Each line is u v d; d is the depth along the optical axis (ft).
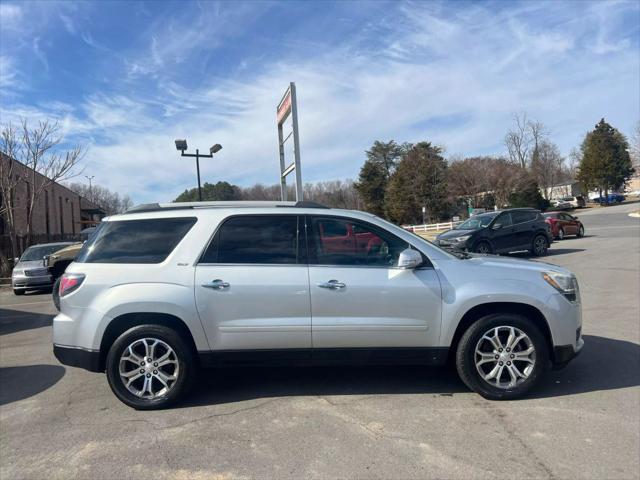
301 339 14.58
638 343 20.10
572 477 10.38
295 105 51.75
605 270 41.11
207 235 15.06
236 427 13.28
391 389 15.87
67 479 10.87
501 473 10.59
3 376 19.17
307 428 13.07
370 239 15.26
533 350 14.66
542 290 14.84
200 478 10.76
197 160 71.20
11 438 13.11
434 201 198.90
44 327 30.55
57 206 150.30
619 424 12.80
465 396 15.11
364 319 14.58
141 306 14.44
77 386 17.44
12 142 75.56
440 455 11.43
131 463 11.49
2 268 71.77
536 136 234.17
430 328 14.69
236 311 14.51
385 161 246.06
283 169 61.82
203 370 18.30
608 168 234.79
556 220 75.05
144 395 14.74
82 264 15.07
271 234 15.16
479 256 16.92
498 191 189.06
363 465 11.07
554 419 13.23
